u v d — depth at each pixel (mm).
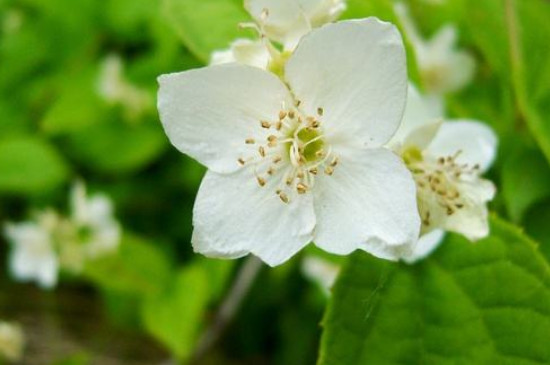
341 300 188
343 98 175
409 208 173
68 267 346
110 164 371
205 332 337
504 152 217
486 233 184
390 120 173
